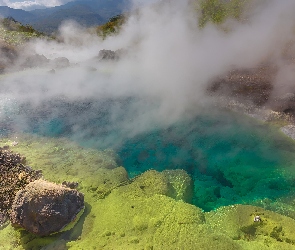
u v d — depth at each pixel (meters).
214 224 5.63
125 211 5.90
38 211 5.40
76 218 5.76
